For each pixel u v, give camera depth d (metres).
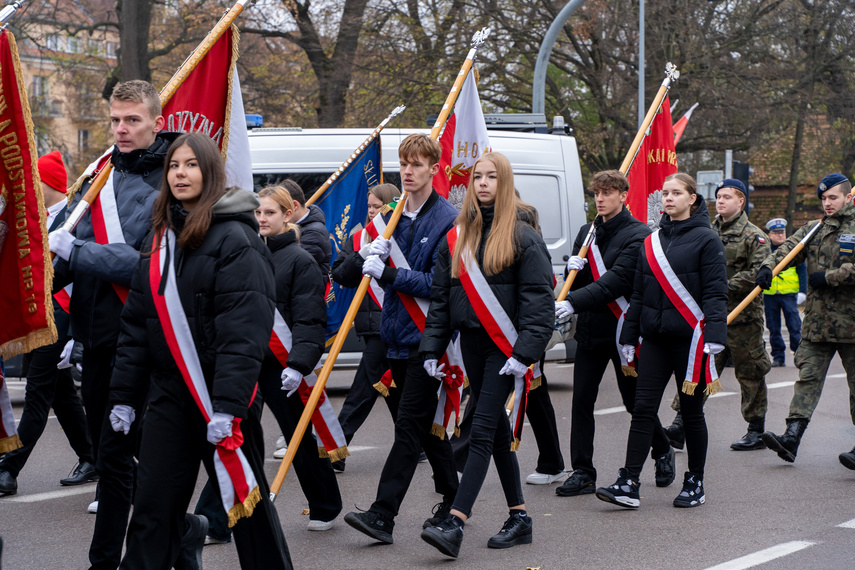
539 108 14.16
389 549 4.62
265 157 9.72
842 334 6.41
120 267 3.71
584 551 4.56
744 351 7.03
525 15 21.55
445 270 4.59
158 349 3.25
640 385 5.45
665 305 5.37
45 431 7.90
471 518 5.23
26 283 3.42
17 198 3.40
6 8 3.39
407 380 4.75
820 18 22.78
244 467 3.20
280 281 4.83
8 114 3.38
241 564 3.37
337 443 4.86
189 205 3.29
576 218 10.40
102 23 23.23
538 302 4.38
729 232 7.26
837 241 6.49
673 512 5.31
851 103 23.44
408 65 21.25
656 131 7.39
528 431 7.89
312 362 4.73
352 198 7.49
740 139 23.55
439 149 4.86
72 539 4.76
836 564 4.30
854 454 6.16
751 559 4.38
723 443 7.35
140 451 3.26
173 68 23.52
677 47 22.20
